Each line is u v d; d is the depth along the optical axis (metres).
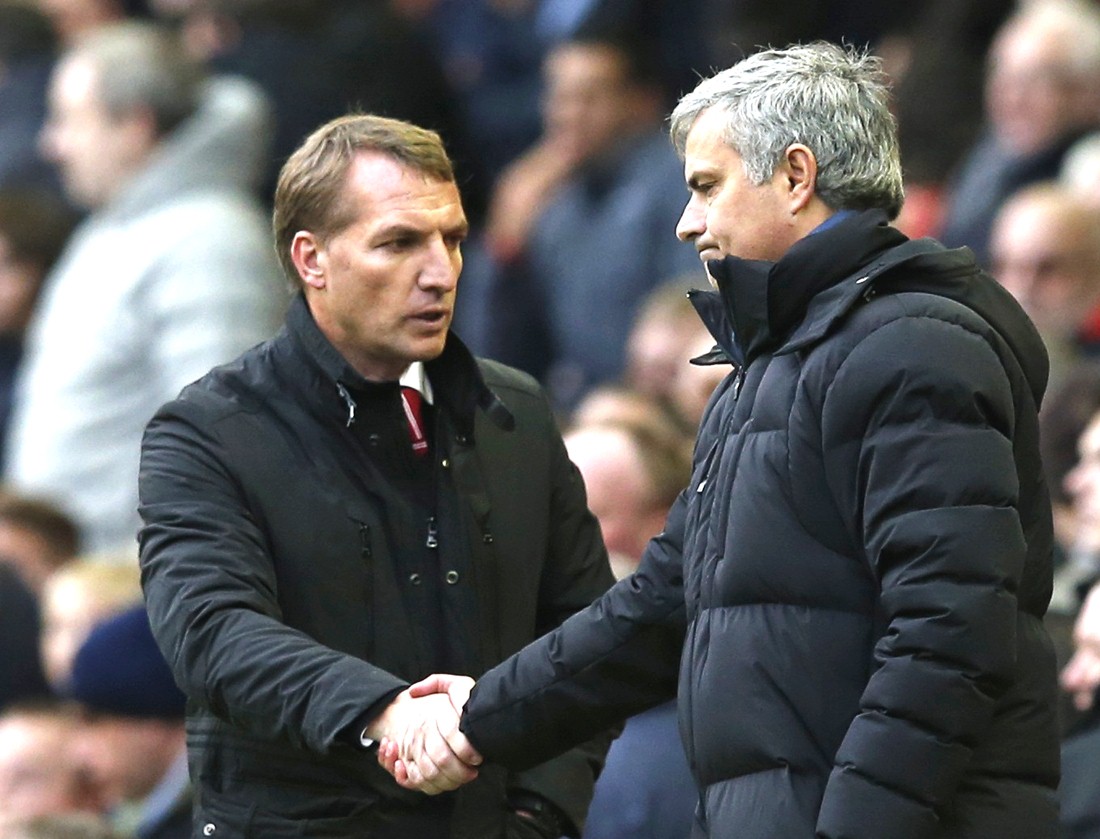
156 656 24.06
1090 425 23.06
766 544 14.95
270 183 33.81
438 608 16.95
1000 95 32.09
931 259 15.02
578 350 34.28
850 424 14.70
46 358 29.89
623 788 20.84
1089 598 19.20
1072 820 18.72
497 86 42.31
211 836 16.81
